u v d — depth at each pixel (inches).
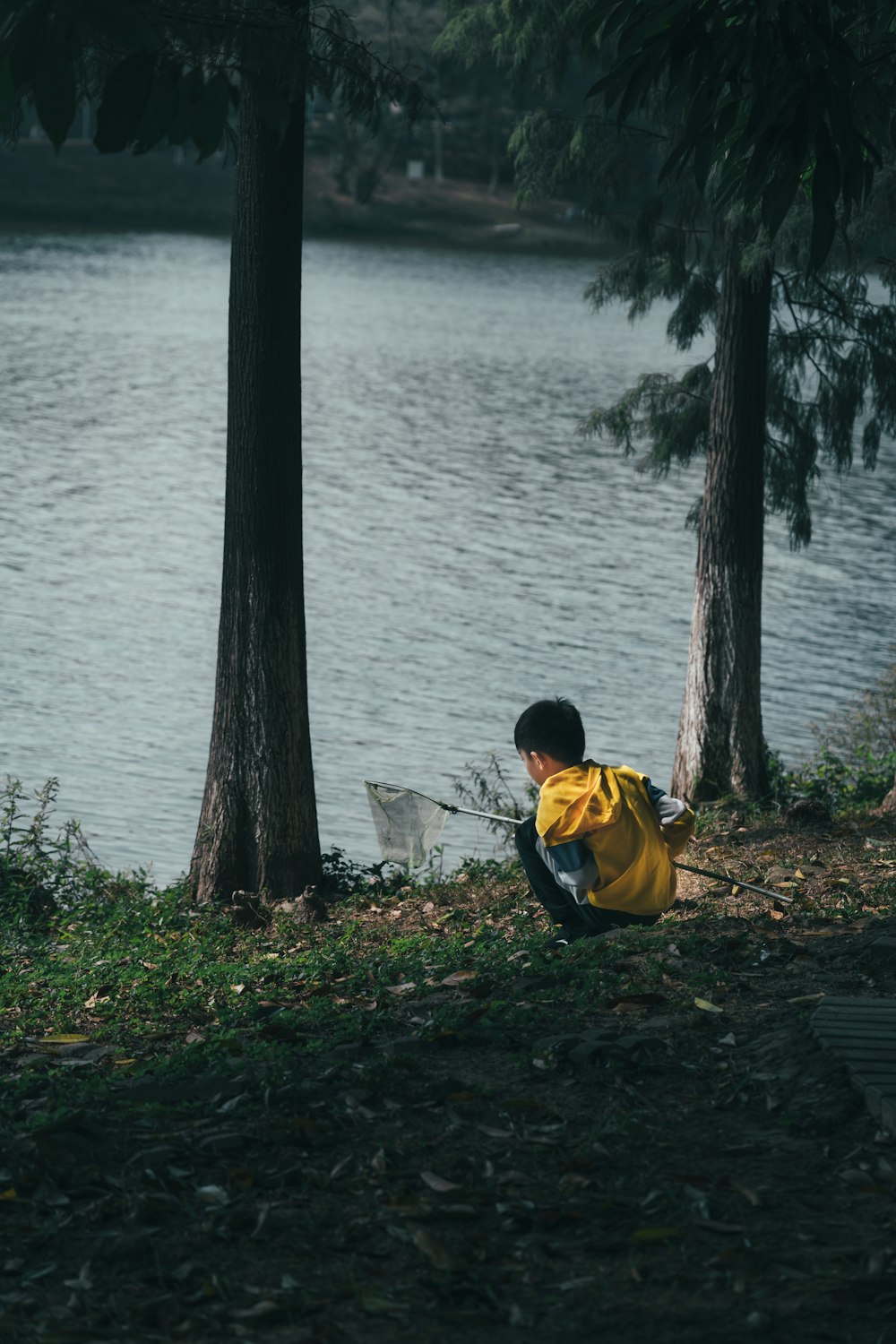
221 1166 172.4
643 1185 162.7
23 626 1053.2
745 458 542.9
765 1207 156.0
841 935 271.3
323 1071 205.5
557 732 265.7
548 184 543.5
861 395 577.6
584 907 274.8
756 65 221.5
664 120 496.4
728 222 493.4
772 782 590.9
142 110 133.3
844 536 1492.4
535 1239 149.9
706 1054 204.8
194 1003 295.7
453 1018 227.3
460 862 615.5
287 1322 135.4
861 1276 137.2
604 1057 203.6
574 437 2000.5
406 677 976.9
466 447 1900.8
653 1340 129.3
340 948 358.6
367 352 2679.6
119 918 433.4
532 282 4030.5
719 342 544.1
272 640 446.3
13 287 3144.7
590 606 1198.9
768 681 978.1
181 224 4552.2
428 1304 137.9
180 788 735.7
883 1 252.8
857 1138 173.2
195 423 1956.2
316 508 1526.8
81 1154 176.6
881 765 659.4
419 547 1380.4
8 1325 134.6
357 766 784.3
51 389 2116.1
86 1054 256.5
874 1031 200.8
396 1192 161.8
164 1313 137.3
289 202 428.8
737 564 546.0
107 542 1339.8
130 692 912.9
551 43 525.0
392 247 4505.4
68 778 741.9
